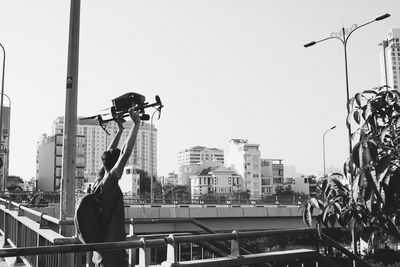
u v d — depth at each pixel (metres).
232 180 146.25
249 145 149.12
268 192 148.75
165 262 4.41
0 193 35.75
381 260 5.35
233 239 4.84
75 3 8.34
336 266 5.58
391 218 4.45
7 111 75.75
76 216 3.85
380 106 4.34
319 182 4.74
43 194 41.97
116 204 3.99
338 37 26.22
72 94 8.15
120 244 3.87
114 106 4.33
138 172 120.56
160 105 4.13
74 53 8.29
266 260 5.02
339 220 4.50
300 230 5.36
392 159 4.04
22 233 9.52
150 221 7.30
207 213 38.97
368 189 3.93
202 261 4.57
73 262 6.28
